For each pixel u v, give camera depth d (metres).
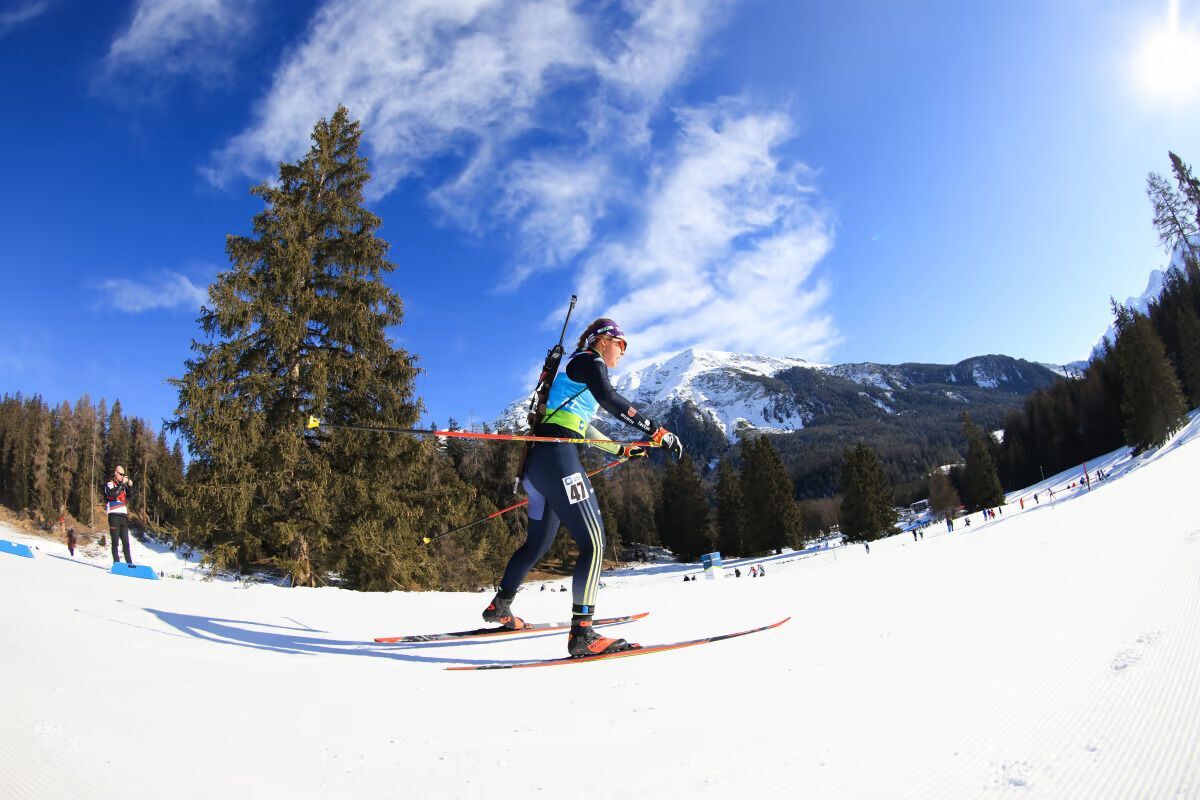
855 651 3.06
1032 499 60.50
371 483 15.72
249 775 1.70
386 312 17.03
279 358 15.79
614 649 3.55
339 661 3.52
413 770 1.79
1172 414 52.34
